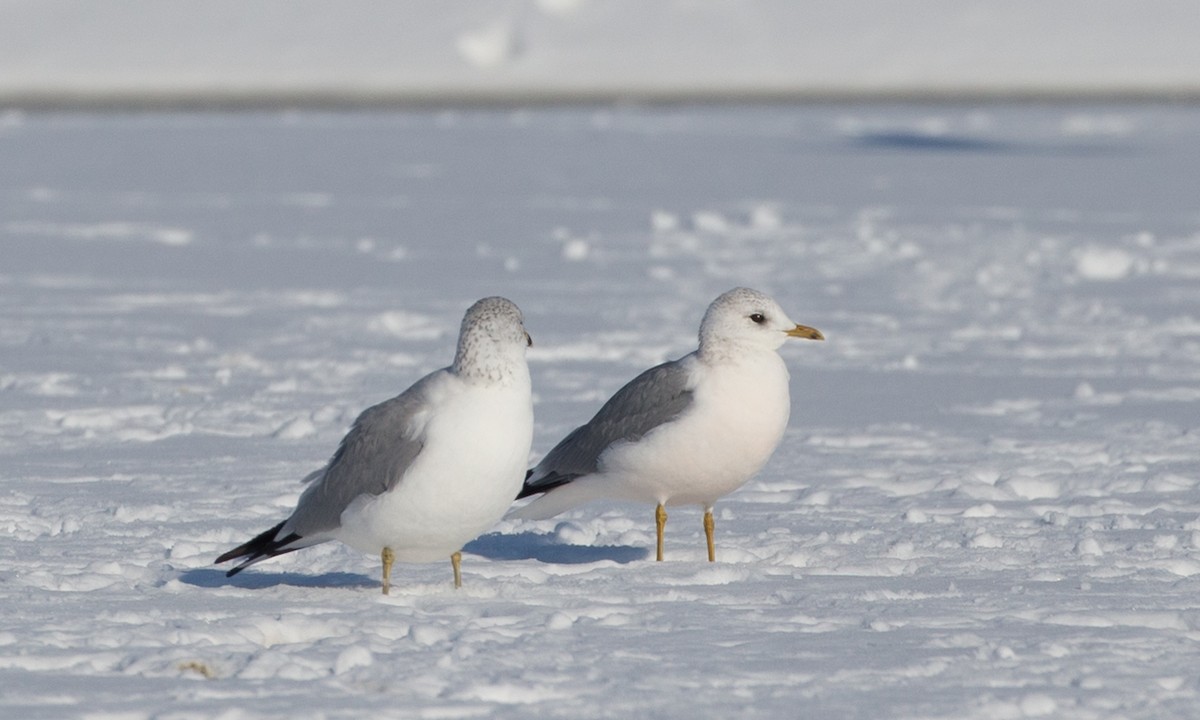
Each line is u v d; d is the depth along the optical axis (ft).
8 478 33.24
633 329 56.34
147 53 319.27
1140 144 156.04
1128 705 18.35
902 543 28.02
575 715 17.81
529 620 22.22
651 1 349.41
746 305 26.55
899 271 72.64
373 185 113.39
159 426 39.32
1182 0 333.83
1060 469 35.55
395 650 20.45
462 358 22.99
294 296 63.10
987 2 337.31
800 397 44.55
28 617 21.80
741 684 19.13
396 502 22.88
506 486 23.07
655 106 258.98
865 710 18.07
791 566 26.61
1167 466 35.68
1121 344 54.24
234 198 103.24
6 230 83.71
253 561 24.22
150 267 71.20
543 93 302.25
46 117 214.69
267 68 317.83
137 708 17.62
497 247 80.02
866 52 325.21
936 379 47.50
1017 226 87.92
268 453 36.40
